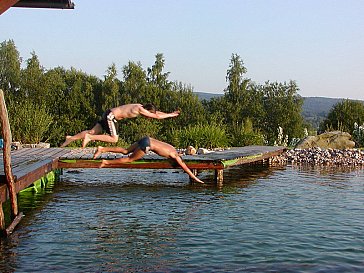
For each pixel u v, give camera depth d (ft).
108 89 167.22
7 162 37.83
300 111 211.00
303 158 98.17
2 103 36.99
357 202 52.39
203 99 199.41
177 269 29.91
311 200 53.52
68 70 177.37
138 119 134.72
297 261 31.27
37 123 107.55
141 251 33.86
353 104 156.04
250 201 52.85
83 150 93.30
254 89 207.41
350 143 111.24
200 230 39.68
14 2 32.12
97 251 33.83
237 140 119.55
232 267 30.17
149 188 62.28
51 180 68.69
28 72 153.69
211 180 70.03
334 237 37.24
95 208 48.85
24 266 30.40
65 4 41.11
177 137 115.14
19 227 40.47
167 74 182.09
